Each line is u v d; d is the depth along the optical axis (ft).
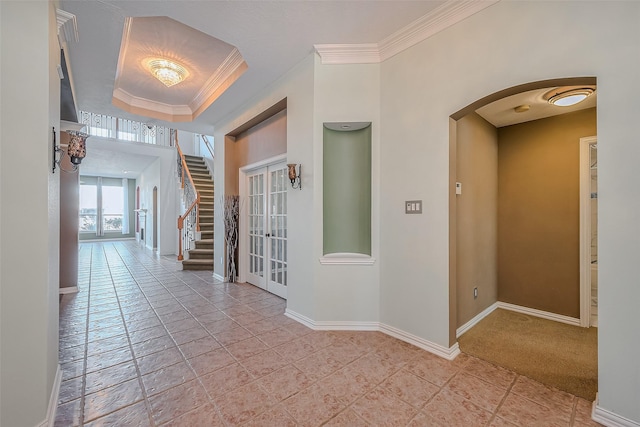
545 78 6.26
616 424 5.33
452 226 8.21
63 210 14.25
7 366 4.70
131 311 11.64
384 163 9.59
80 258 24.22
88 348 8.47
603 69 5.55
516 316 11.23
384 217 9.59
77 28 8.05
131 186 40.40
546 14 6.25
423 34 8.38
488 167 11.66
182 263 19.69
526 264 11.57
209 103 14.32
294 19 8.08
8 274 4.74
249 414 5.73
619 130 5.35
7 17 4.79
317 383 6.77
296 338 9.18
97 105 13.96
